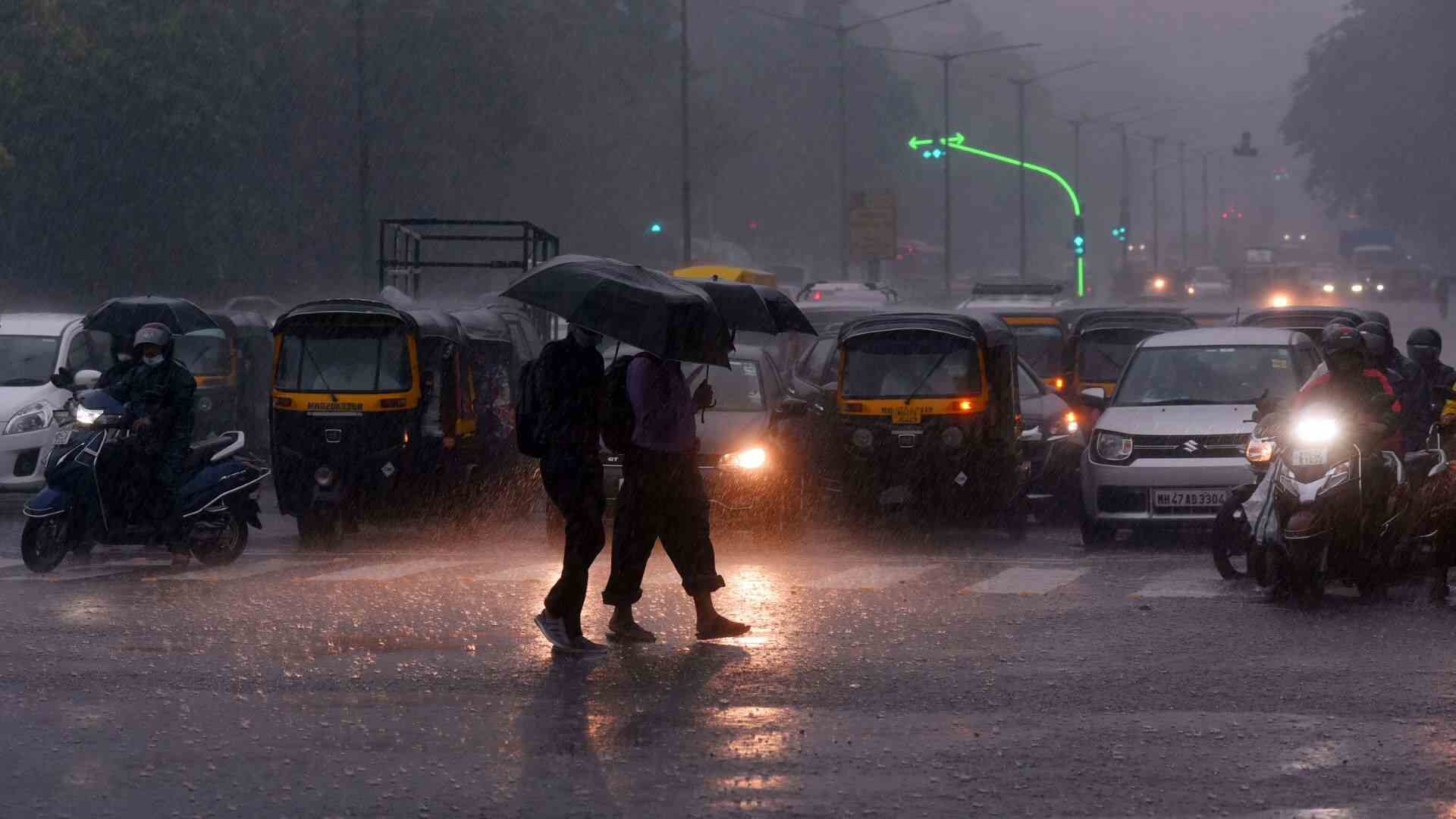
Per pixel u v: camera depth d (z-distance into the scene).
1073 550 24.42
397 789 10.49
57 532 21.39
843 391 27.03
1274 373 25.72
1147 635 15.99
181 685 13.69
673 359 15.11
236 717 12.48
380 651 15.20
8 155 64.75
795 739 11.72
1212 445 24.20
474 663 14.62
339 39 94.25
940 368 26.72
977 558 23.05
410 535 26.66
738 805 10.09
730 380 26.31
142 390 21.50
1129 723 12.18
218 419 34.88
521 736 11.83
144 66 74.69
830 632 16.25
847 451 26.70
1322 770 10.79
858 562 22.52
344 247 96.81
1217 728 12.01
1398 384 21.61
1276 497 18.02
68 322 32.50
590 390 15.20
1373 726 12.00
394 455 25.02
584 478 15.09
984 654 15.02
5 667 14.44
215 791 10.50
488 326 30.03
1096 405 25.61
